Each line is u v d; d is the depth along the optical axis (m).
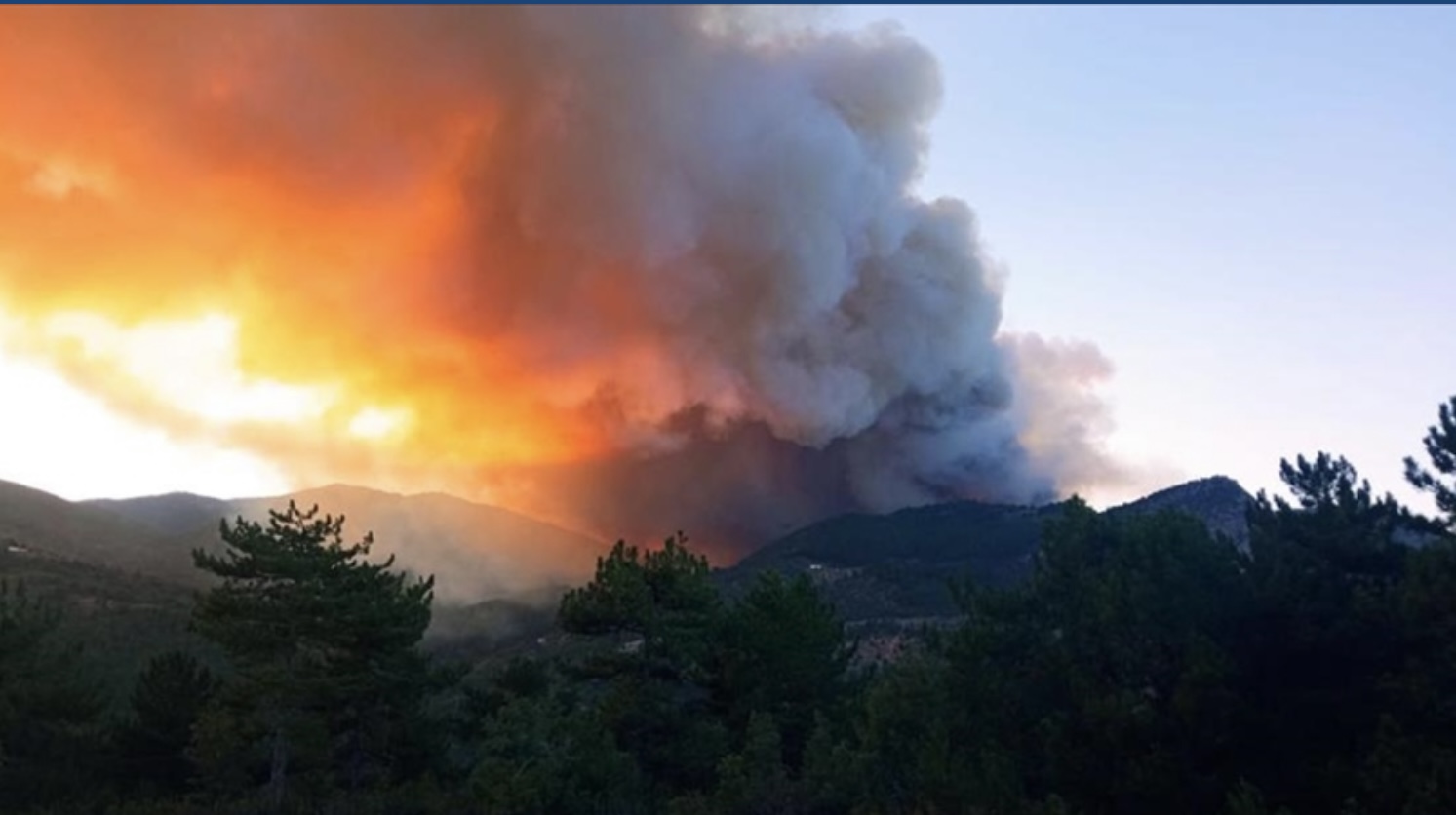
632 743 30.81
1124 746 20.58
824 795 23.14
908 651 29.89
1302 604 21.08
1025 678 23.62
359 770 34.47
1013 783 21.27
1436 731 19.42
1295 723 21.06
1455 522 20.92
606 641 34.94
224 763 31.77
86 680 38.28
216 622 32.56
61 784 32.47
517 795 25.38
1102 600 21.92
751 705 31.88
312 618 32.62
